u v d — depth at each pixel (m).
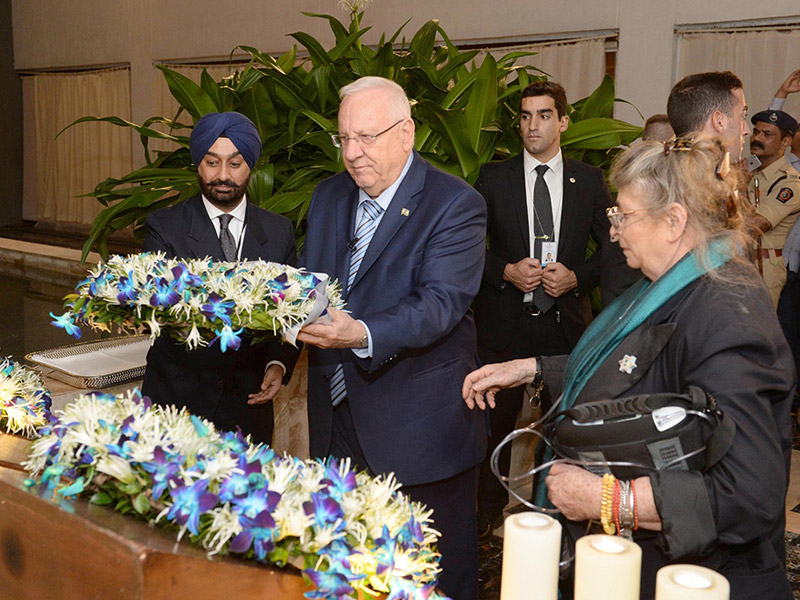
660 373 1.34
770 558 1.35
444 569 2.12
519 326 3.10
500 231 3.17
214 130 2.25
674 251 1.36
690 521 1.20
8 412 1.57
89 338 5.47
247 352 2.35
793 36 5.81
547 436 1.40
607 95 3.98
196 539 0.92
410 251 1.97
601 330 1.50
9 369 1.68
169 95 10.21
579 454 1.30
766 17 5.91
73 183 11.55
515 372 1.79
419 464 2.01
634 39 6.57
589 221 3.12
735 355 1.25
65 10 11.28
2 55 12.11
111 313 1.53
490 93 3.35
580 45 6.86
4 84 12.20
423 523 1.15
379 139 1.91
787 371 1.27
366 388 2.01
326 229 2.15
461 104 3.55
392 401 2.00
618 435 1.26
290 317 1.51
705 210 1.33
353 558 0.99
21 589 0.96
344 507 1.01
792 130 4.36
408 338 1.82
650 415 1.25
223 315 1.43
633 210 1.36
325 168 3.28
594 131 3.53
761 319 1.27
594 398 1.38
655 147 1.38
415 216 2.00
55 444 1.02
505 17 7.29
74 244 10.49
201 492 0.92
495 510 3.00
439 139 3.45
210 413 2.30
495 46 7.46
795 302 4.50
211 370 2.28
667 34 6.39
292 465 1.06
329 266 2.11
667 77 6.43
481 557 2.80
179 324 1.50
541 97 3.06
